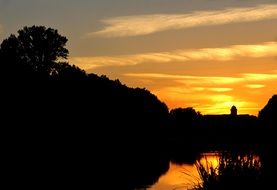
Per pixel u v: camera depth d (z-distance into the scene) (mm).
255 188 12586
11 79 72125
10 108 63031
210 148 89812
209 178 13125
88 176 28203
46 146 54062
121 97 104312
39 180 24469
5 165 32844
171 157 58031
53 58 98500
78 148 60562
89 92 89750
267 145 13562
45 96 72625
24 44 98312
